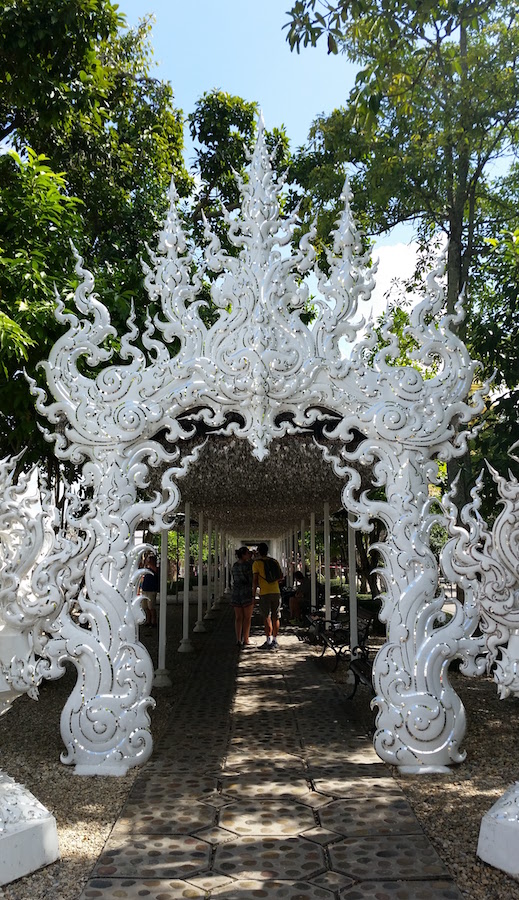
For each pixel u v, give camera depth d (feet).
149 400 19.49
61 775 17.78
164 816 14.84
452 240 33.45
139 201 40.70
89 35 27.94
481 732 22.31
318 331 19.56
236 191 44.78
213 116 44.16
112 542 19.01
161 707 26.37
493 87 29.78
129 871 12.26
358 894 11.38
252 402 19.10
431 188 33.96
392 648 18.49
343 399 19.35
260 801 15.75
